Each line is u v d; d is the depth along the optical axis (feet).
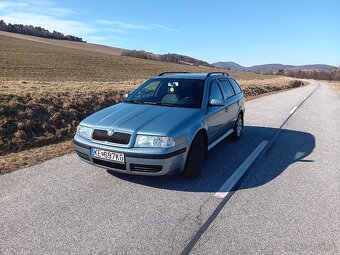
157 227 11.64
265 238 11.07
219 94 21.54
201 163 16.66
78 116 31.30
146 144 14.29
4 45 214.28
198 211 12.98
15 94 30.14
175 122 15.38
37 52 196.75
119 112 16.85
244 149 23.30
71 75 113.91
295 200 14.33
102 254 9.94
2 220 11.85
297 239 11.07
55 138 25.35
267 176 17.43
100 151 14.94
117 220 12.09
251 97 71.97
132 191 14.79
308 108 53.16
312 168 19.08
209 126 18.15
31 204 13.19
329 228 11.89
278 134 29.40
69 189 14.82
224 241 10.81
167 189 15.15
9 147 22.06
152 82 21.07
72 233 11.10
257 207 13.51
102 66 172.55
